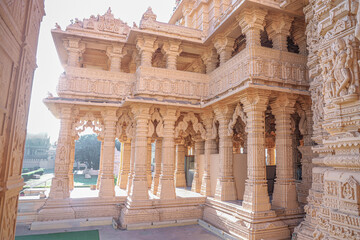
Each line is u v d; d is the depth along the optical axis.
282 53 10.30
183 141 17.38
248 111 9.95
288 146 10.16
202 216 12.06
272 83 9.84
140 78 12.11
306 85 10.33
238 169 12.06
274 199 10.26
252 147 9.62
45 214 11.04
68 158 12.29
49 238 9.44
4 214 3.63
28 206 11.51
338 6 4.48
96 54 15.93
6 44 3.29
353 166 4.16
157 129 12.58
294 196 9.91
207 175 13.18
